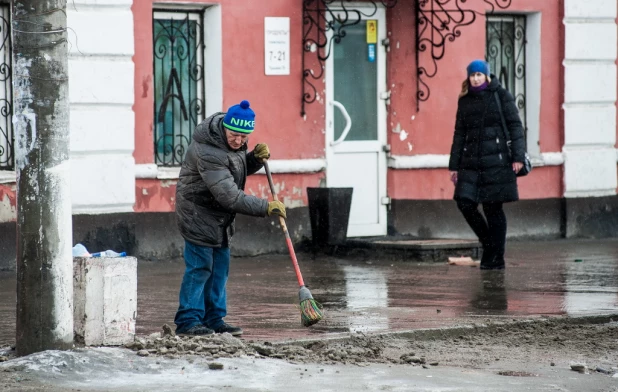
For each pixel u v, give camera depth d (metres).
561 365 21.88
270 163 38.50
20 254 20.50
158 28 37.34
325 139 39.88
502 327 25.31
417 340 24.14
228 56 37.81
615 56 45.41
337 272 34.84
